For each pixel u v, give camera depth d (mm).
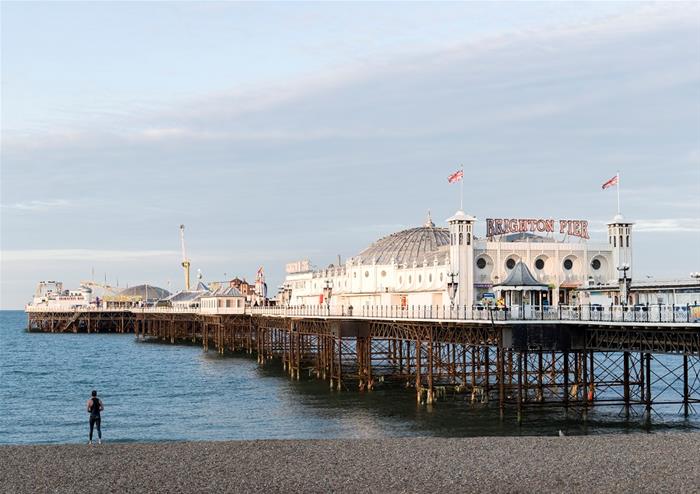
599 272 109500
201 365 140250
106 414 83750
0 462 48344
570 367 99500
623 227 109938
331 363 101750
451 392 90500
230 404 89188
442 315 79562
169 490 41938
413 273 123250
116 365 145875
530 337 69875
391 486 42250
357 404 85062
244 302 175750
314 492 41406
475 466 45938
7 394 103188
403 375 96875
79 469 46406
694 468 45031
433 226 149375
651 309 63031
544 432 66562
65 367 143500
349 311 100812
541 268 108062
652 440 53031
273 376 116312
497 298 85438
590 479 43094
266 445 52625
